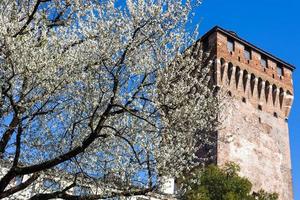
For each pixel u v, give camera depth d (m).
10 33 11.29
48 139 12.91
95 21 12.91
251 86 41.53
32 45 11.20
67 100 12.65
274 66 44.53
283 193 38.66
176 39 13.07
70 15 13.72
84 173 11.75
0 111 11.48
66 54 11.97
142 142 12.31
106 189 12.16
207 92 14.90
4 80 10.95
